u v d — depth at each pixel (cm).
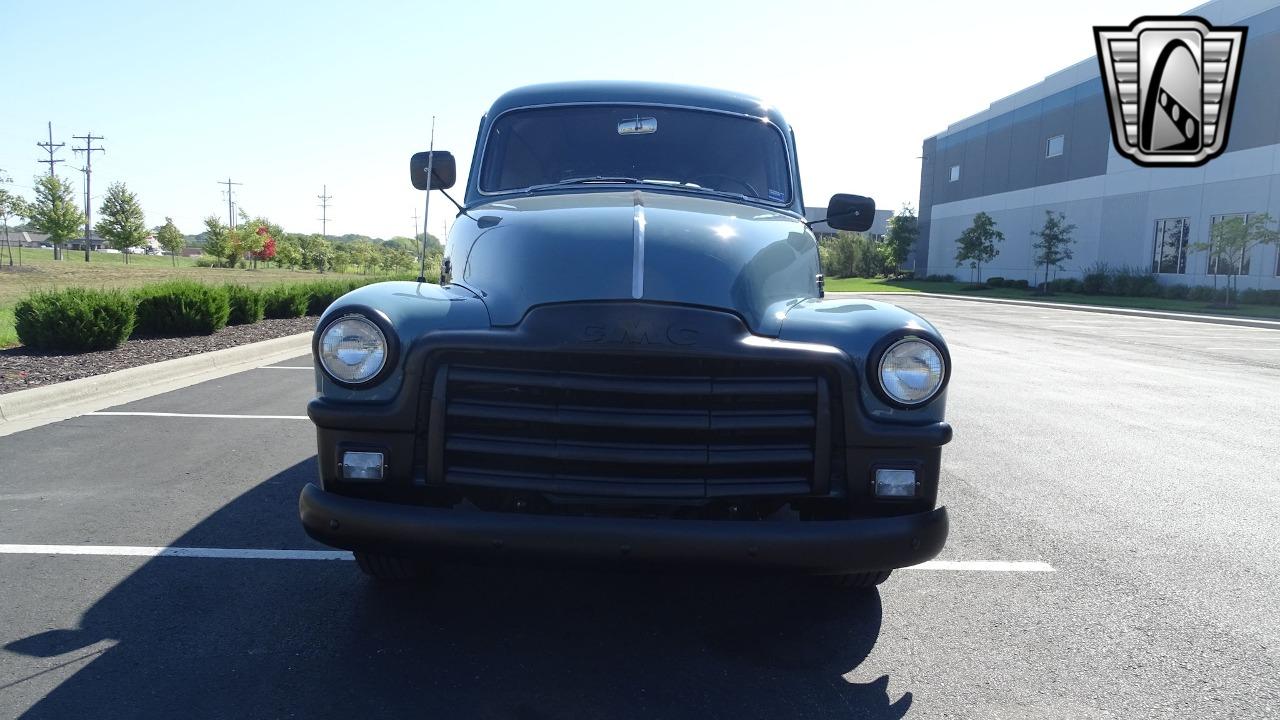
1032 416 822
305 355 1172
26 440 620
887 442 283
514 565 267
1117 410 861
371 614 340
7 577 368
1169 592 382
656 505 282
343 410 279
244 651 305
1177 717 275
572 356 272
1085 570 407
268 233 8331
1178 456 653
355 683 283
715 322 277
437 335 274
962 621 347
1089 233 3894
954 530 466
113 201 6869
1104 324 2119
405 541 266
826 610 356
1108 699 286
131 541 416
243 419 707
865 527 270
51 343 1025
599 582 380
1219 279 3131
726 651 316
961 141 5128
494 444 275
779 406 280
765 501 284
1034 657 316
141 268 5697
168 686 278
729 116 460
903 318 295
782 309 306
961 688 291
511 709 269
